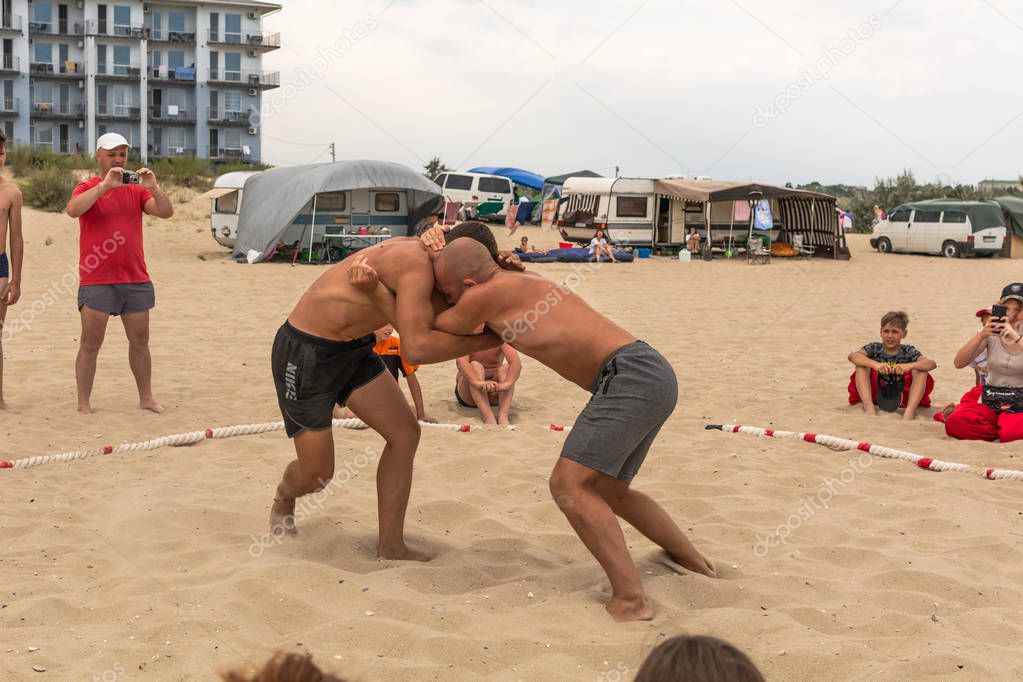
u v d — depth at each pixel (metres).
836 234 31.62
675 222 32.94
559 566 4.83
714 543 5.17
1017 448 7.43
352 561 4.74
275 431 7.70
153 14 66.75
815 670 3.55
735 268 27.70
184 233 30.50
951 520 5.57
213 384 9.56
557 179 43.38
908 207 33.75
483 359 8.50
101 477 6.22
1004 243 32.03
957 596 4.41
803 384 10.23
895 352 8.91
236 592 4.16
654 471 6.68
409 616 4.02
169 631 3.79
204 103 68.12
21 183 33.09
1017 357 7.73
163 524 5.23
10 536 4.96
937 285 22.91
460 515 5.64
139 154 67.44
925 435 8.01
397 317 4.37
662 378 4.21
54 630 3.80
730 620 3.97
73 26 65.88
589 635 3.86
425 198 28.33
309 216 26.39
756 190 30.67
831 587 4.46
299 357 4.68
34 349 11.16
